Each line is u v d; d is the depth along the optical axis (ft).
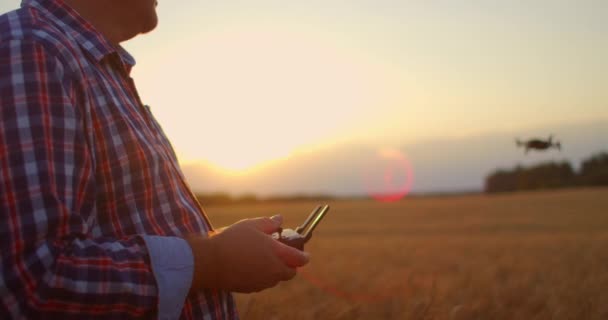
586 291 16.52
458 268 33.42
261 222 4.95
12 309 3.62
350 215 166.20
